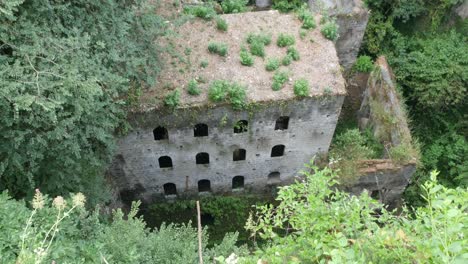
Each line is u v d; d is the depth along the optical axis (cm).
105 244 1098
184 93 1870
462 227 696
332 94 1903
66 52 1309
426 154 2638
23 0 1172
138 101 1819
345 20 2472
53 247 973
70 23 1432
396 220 905
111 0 1489
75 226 1112
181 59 1894
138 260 1137
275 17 2148
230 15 2139
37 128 1338
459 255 634
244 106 1869
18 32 1250
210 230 2367
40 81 1220
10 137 1302
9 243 937
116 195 2192
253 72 1945
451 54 2678
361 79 2752
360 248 739
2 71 1150
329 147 2295
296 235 1001
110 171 2106
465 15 2939
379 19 2750
